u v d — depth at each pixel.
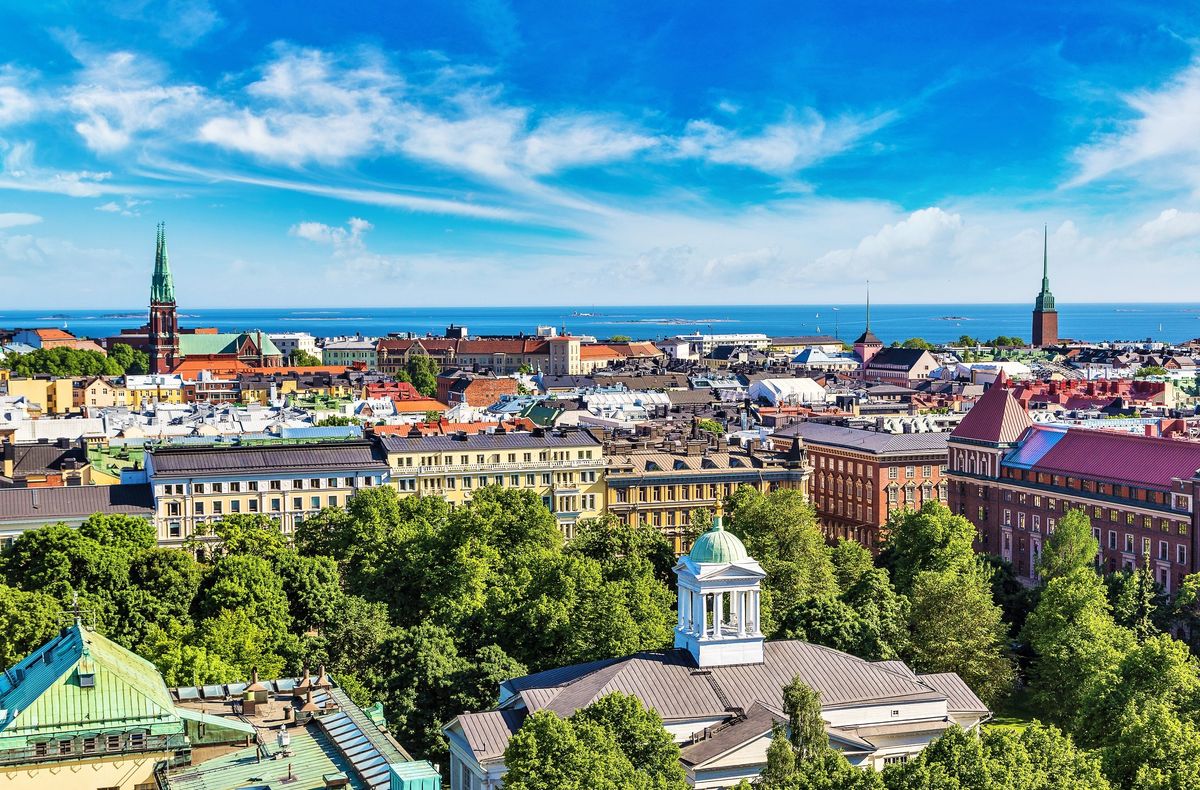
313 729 100.50
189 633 153.75
